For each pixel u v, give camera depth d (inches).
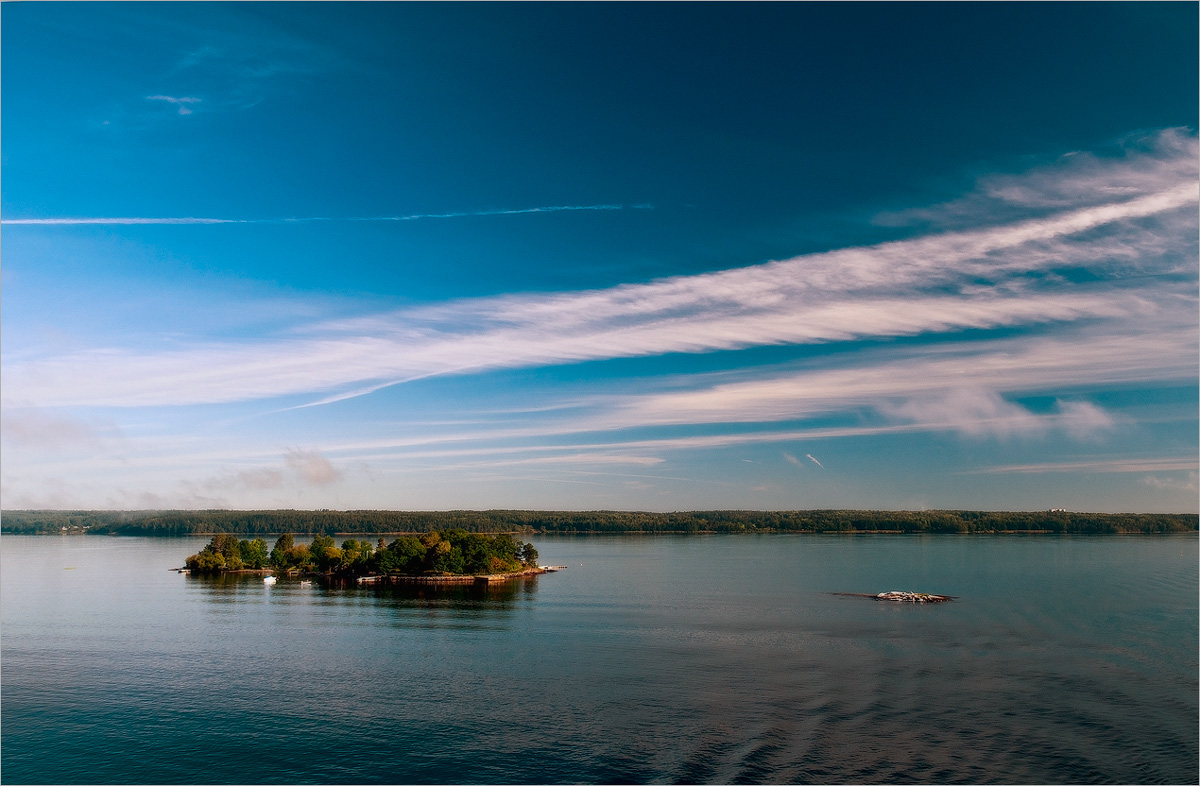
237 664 6048.2
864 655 6299.2
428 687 5364.2
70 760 4175.7
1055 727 4547.2
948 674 5669.3
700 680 5511.8
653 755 4183.1
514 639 6998.0
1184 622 7790.4
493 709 4884.4
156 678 5639.8
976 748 4247.0
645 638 7032.5
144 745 4360.2
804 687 5324.8
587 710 4854.8
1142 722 4618.6
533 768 4035.4
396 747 4311.0
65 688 5393.7
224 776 3983.8
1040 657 6210.6
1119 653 6363.2
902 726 4564.5
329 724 4643.2
